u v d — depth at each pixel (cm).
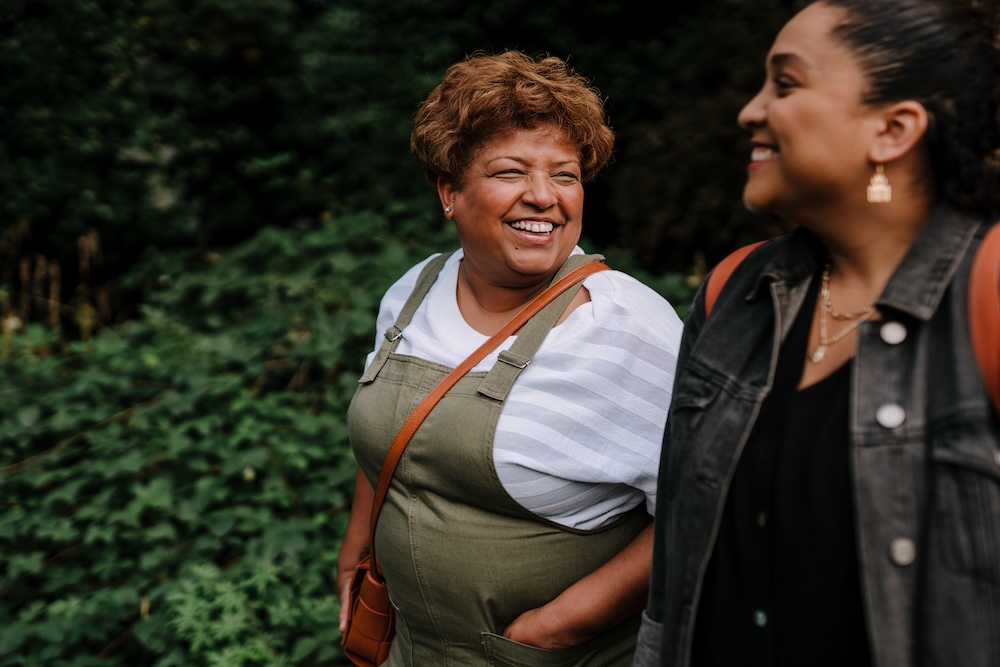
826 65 102
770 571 110
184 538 331
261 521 322
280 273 468
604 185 645
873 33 100
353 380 379
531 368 160
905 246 108
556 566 163
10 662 295
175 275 566
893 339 103
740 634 114
